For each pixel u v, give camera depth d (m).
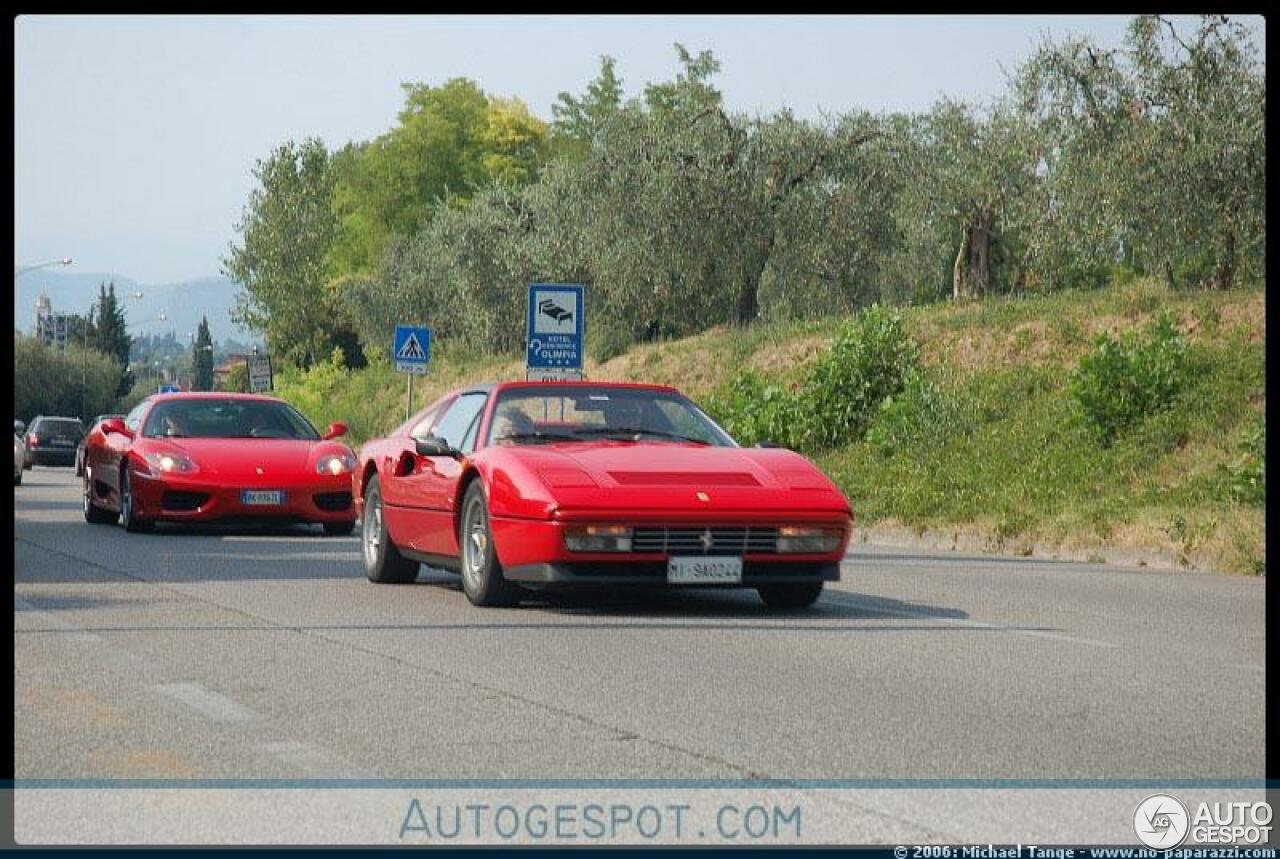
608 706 8.48
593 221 47.56
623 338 47.31
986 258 44.56
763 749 7.39
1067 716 8.25
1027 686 9.20
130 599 13.61
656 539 12.08
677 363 42.50
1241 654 10.84
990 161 41.66
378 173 115.94
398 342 38.56
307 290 97.38
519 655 10.32
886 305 40.72
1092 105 31.62
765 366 40.12
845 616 12.78
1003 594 15.30
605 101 115.56
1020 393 30.36
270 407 23.56
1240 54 30.80
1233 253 31.23
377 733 7.76
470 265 58.31
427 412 15.10
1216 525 20.44
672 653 10.45
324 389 69.81
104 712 8.32
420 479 14.15
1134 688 9.17
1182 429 25.41
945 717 8.20
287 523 22.03
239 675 9.48
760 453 13.26
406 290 68.31
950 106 43.56
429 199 114.94
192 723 8.02
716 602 13.64
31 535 21.67
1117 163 30.72
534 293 31.06
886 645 10.96
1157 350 26.77
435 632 11.45
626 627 11.78
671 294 47.34
